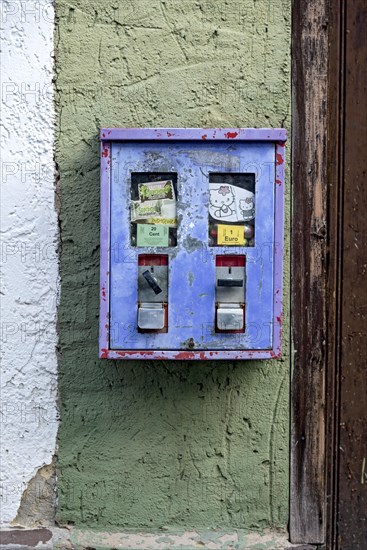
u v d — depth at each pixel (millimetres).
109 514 1932
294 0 1894
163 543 1896
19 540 1883
